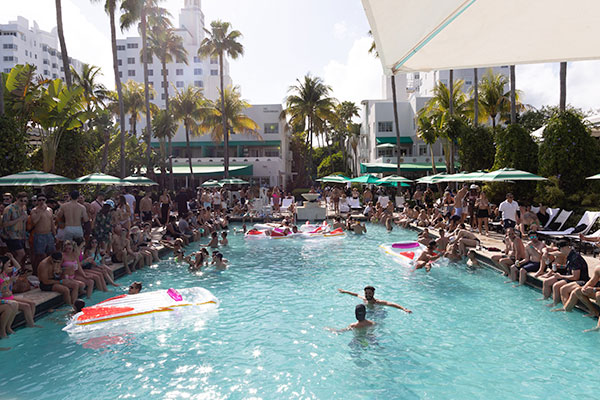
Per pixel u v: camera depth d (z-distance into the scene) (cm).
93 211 1223
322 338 708
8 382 559
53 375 579
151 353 652
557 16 205
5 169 1359
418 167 4231
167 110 3850
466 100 3400
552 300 873
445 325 759
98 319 786
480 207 1609
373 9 200
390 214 2398
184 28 8569
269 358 630
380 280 1101
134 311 827
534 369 582
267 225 2173
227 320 803
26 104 1808
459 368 588
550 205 1560
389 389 531
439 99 3347
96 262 1074
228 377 570
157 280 1123
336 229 2006
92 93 3978
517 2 192
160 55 3909
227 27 3984
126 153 3500
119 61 8475
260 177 5059
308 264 1330
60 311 838
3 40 9250
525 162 1847
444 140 3362
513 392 519
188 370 592
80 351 659
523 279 999
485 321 775
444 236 1389
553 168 1595
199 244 1753
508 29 222
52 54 10931
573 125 1580
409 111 5069
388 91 5966
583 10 198
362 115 6406
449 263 1282
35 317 787
